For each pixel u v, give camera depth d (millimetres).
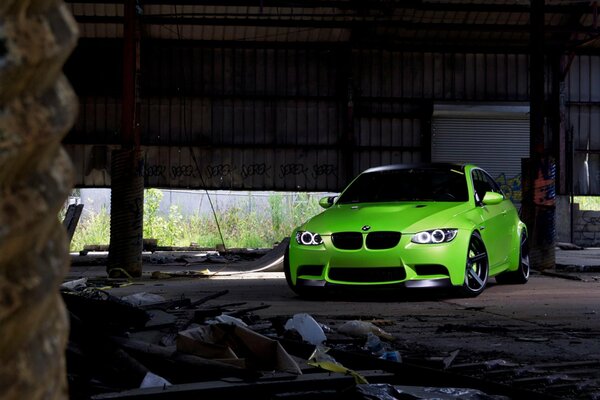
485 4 21500
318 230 8703
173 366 3234
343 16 22281
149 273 13789
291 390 3064
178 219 27078
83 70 22781
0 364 376
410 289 8391
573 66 24281
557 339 5445
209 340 3428
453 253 8422
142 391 2883
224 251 20219
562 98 24031
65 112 406
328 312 7238
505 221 10117
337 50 23344
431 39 23531
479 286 8930
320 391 3066
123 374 3119
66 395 424
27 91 392
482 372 4078
